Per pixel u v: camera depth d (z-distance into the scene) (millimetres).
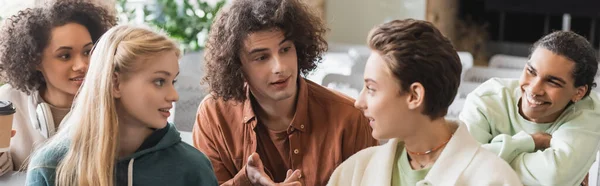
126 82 1373
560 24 5547
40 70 1937
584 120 1723
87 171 1382
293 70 1639
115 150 1393
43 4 1912
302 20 1646
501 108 1791
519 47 5637
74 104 1527
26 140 1982
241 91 1705
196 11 4148
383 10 5363
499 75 3244
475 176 1330
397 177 1424
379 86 1318
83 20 1934
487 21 5613
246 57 1633
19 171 1933
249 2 1606
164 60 1378
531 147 1713
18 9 2082
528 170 1692
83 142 1388
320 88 1796
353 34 5457
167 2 4102
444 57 1288
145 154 1435
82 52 1926
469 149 1349
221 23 1675
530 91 1674
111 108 1373
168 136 1460
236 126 1781
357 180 1449
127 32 1387
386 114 1328
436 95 1298
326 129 1755
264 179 1552
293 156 1760
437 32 1309
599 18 5352
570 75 1637
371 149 1485
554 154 1677
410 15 5316
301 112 1729
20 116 1985
